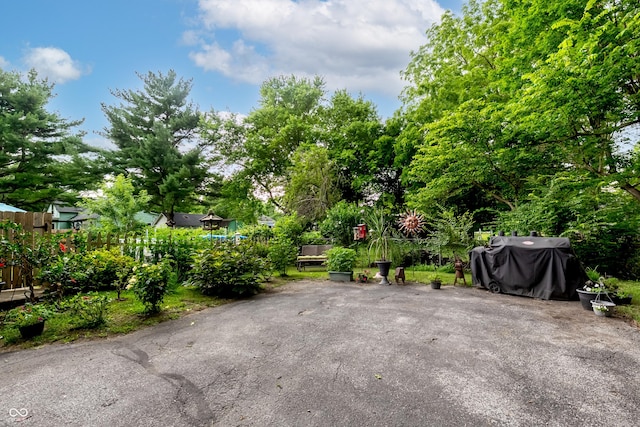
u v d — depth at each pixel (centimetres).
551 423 203
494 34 1145
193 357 310
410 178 1398
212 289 627
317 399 232
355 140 1778
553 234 838
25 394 236
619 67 585
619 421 205
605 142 777
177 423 202
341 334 383
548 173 983
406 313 487
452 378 265
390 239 1074
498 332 391
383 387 250
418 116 1441
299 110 2259
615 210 829
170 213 2130
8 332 371
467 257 934
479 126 950
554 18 786
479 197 1367
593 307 478
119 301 535
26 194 1716
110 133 1980
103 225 1322
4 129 1608
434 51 1398
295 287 740
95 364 292
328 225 1291
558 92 642
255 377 267
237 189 2130
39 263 439
